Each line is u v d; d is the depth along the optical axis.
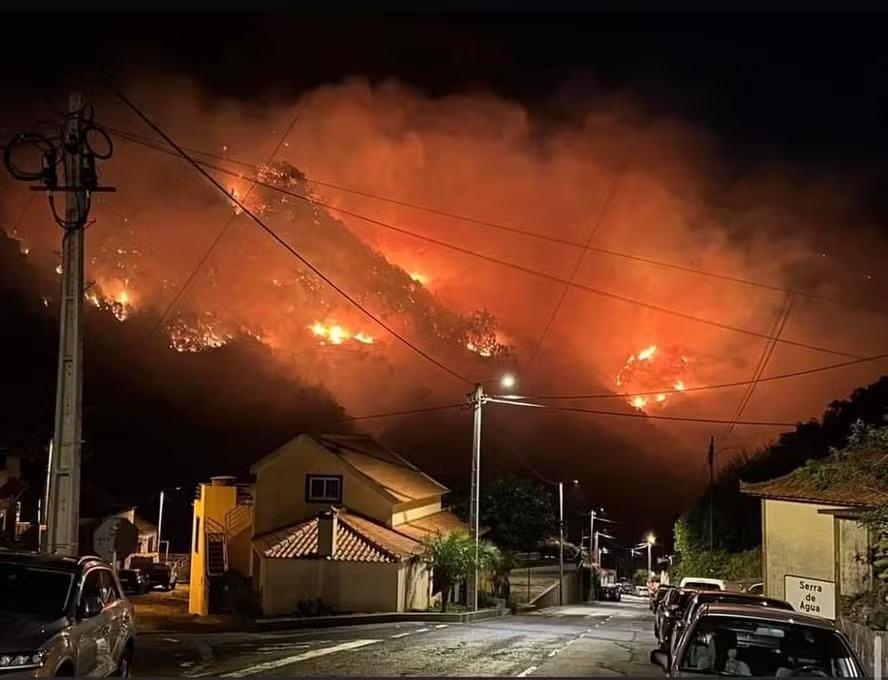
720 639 9.80
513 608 45.50
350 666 16.62
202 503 40.19
